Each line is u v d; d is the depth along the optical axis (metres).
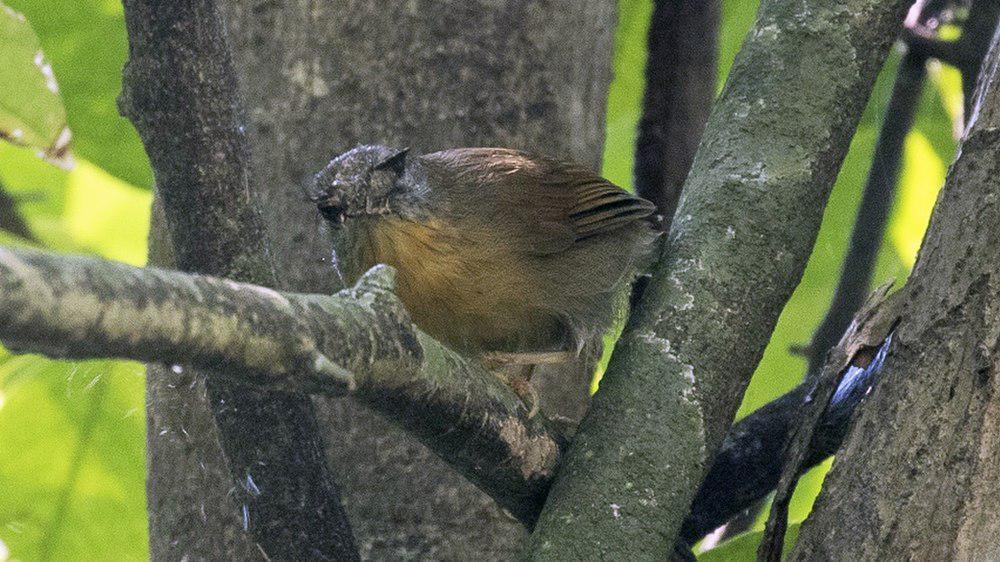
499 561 8.74
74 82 12.34
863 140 13.66
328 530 7.20
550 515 6.47
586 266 9.20
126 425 11.06
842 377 6.98
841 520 6.09
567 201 9.16
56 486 11.12
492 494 6.80
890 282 7.04
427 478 8.85
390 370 5.44
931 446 6.03
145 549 11.16
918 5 12.63
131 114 7.07
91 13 12.29
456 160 9.04
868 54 7.75
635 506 6.45
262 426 7.04
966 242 6.34
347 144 9.48
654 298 7.16
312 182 8.90
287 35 9.65
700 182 7.53
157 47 6.86
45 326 3.97
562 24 9.93
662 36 12.26
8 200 12.94
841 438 7.42
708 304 7.07
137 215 13.85
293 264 9.39
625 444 6.62
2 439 10.99
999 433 5.96
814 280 13.53
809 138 7.52
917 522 5.93
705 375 6.90
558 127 9.81
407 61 9.58
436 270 8.65
